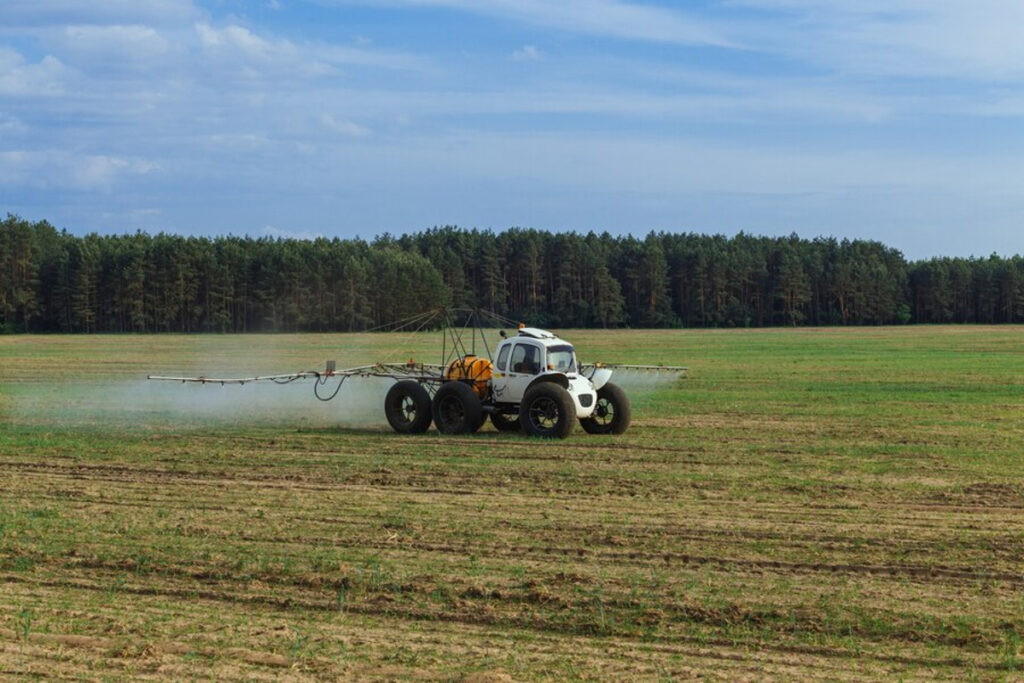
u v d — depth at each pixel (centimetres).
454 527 1533
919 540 1460
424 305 13250
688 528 1531
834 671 974
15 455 2286
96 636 1061
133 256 13325
